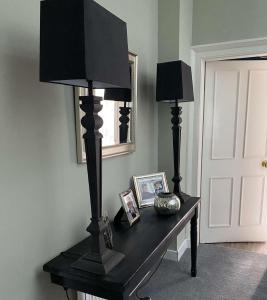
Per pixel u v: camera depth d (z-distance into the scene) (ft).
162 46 7.45
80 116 4.39
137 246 4.24
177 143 6.63
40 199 3.82
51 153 3.97
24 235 3.59
